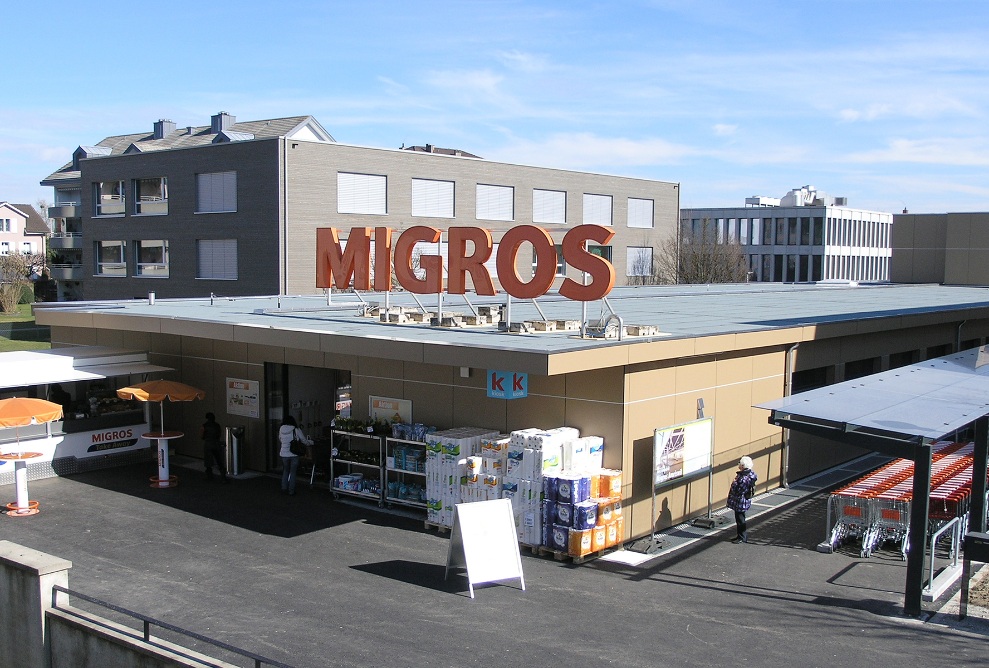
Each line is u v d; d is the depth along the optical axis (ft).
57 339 85.15
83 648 36.06
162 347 75.41
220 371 71.36
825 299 106.93
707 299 102.17
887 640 37.96
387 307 64.03
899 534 50.29
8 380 63.21
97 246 175.22
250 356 69.10
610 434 50.88
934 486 53.72
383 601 41.96
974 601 42.55
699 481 57.41
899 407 45.73
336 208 151.33
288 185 144.87
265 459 68.54
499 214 178.09
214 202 154.10
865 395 49.24
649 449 52.60
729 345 57.47
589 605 41.75
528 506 49.24
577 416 52.24
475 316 61.52
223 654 36.19
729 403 60.18
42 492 62.03
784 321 68.74
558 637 37.99
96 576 45.14
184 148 157.07
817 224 270.87
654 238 212.64
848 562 48.60
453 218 169.27
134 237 167.32
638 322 65.46
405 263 62.03
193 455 74.02
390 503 58.59
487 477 50.75
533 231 54.24
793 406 45.62
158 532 52.75
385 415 60.80
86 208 175.52
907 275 168.14
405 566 47.01
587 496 48.42
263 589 43.45
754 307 87.04
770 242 278.87
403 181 160.45
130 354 73.05
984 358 68.39
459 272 58.75
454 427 57.52
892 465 61.21
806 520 57.26
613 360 47.91
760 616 40.55
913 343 85.87
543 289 54.08
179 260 159.84
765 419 64.39
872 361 79.97
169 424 75.66
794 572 46.80
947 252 162.61
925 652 36.76
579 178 193.36
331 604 41.52
